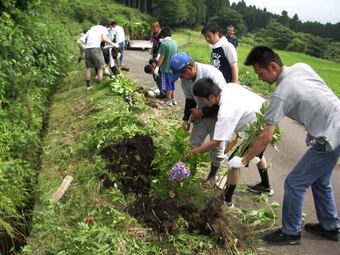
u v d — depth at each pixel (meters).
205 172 4.22
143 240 2.89
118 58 9.14
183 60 3.51
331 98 2.59
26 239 3.18
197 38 36.72
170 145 3.44
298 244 3.03
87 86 7.35
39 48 6.98
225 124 3.04
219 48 4.51
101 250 2.66
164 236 2.94
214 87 3.08
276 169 4.53
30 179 4.05
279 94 2.58
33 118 5.39
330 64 32.31
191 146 3.85
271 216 3.43
